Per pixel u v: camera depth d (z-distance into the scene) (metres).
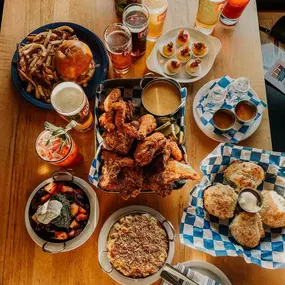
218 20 1.70
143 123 1.35
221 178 1.47
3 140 1.50
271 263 1.29
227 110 1.47
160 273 1.31
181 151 1.40
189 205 1.37
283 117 1.97
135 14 1.48
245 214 1.33
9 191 1.45
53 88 1.44
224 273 1.37
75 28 1.59
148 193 1.44
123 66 1.52
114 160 1.33
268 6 2.16
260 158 1.40
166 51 1.58
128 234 1.36
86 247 1.39
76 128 1.50
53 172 1.47
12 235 1.40
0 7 2.11
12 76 1.51
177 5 1.71
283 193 1.43
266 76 2.09
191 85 1.59
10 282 1.36
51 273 1.37
